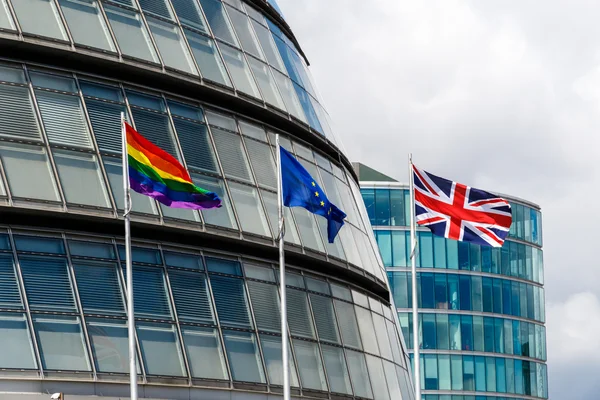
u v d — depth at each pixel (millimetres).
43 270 40344
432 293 113812
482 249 116688
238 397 42750
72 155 42438
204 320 43219
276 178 48875
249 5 55000
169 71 46500
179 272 43531
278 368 44688
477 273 115938
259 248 46688
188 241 44656
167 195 40219
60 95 43344
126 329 40906
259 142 49281
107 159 43094
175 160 40688
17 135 41719
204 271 44344
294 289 47781
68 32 44156
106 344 40219
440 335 113375
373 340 51906
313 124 54219
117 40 45500
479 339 114812
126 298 41500
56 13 44469
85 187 42094
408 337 112500
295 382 45469
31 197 40781
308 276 49219
